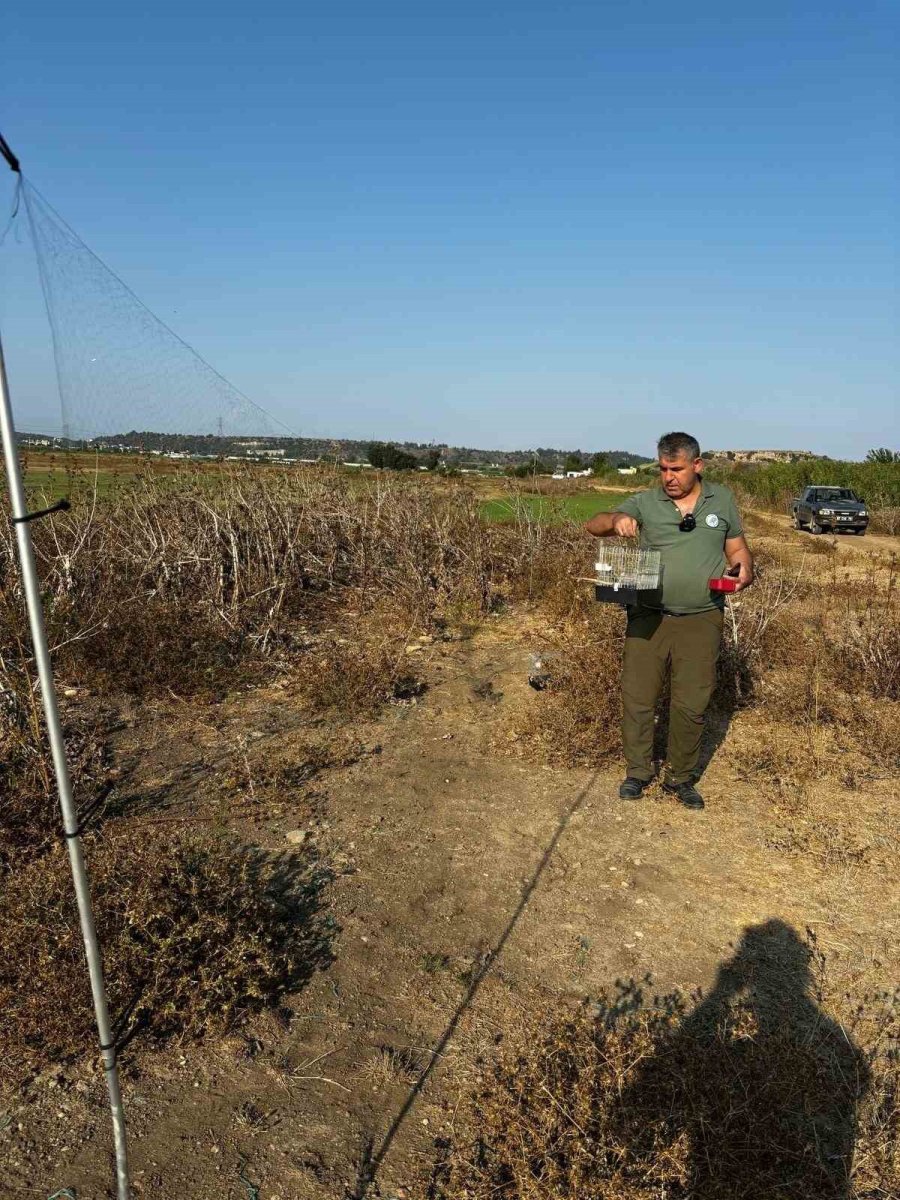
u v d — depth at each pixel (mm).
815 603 10562
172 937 3346
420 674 7684
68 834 2137
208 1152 2844
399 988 3604
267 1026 3385
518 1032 3332
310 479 11219
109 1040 2264
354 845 4703
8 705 5543
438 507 11625
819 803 5285
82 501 8633
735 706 6910
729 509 4891
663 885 4363
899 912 4141
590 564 10359
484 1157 2820
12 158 1868
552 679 7066
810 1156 2758
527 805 5215
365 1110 3016
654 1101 2898
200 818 4902
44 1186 2711
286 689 7141
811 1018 3410
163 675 6938
